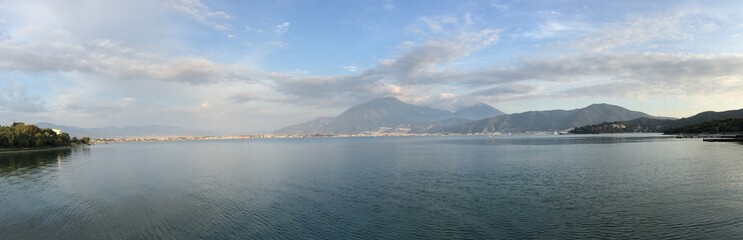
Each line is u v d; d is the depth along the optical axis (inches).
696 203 1439.5
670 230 1120.8
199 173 2721.5
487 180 2105.1
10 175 2667.3
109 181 2293.3
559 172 2410.2
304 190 1865.2
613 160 3157.0
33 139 7352.4
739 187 1749.5
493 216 1294.3
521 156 3843.5
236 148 7613.2
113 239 1089.4
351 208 1438.2
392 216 1309.1
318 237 1095.6
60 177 2522.1
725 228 1129.4
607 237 1069.1
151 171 2906.0
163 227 1205.1
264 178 2374.5
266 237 1099.3
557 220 1238.3
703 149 4298.7
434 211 1371.8
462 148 5920.3
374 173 2522.1
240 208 1466.5
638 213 1309.1
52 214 1386.6
